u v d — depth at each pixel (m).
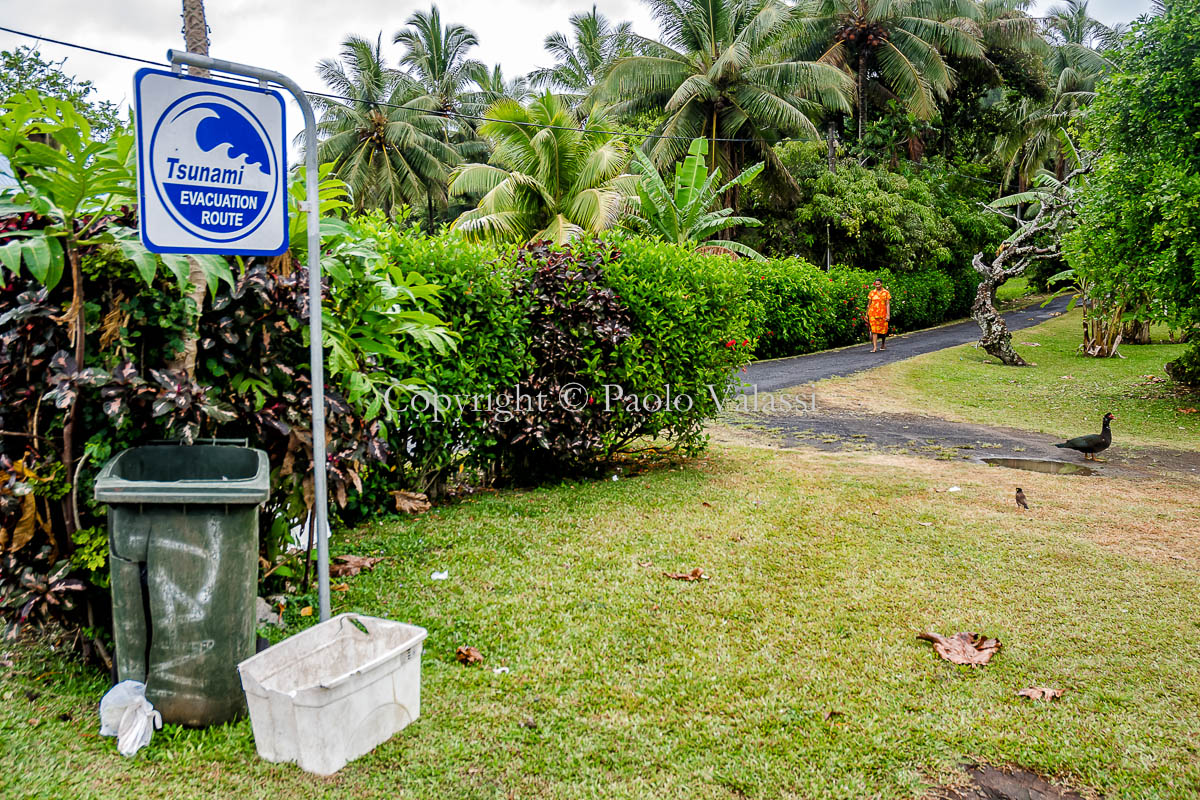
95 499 2.72
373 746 2.85
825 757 2.90
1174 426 11.84
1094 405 13.59
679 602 4.30
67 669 3.38
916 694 3.38
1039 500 6.86
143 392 3.08
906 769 2.84
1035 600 4.46
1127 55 12.70
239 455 3.20
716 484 7.24
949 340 25.17
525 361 6.69
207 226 2.95
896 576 4.80
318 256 3.19
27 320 3.14
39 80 15.97
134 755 2.73
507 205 22.77
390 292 4.23
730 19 27.84
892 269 29.67
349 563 4.80
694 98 27.28
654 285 7.46
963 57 33.84
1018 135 38.16
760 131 28.22
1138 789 2.77
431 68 43.44
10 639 3.64
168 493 2.72
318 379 3.21
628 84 27.61
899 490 7.11
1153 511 6.58
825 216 27.69
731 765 2.83
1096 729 3.12
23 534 3.10
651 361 7.41
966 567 5.00
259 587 4.07
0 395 3.17
